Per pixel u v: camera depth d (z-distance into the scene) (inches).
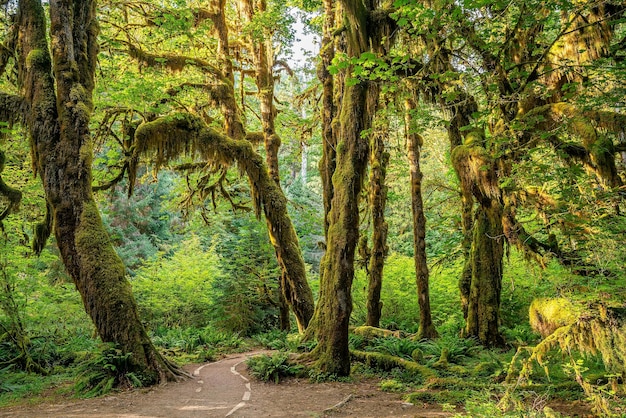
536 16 321.7
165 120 504.1
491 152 339.6
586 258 239.9
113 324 370.6
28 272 517.0
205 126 543.8
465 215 596.1
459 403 276.1
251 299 807.1
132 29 618.2
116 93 517.0
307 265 1136.2
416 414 252.8
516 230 362.9
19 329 457.4
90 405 295.9
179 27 539.2
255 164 580.7
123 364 358.0
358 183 385.4
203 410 276.7
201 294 820.6
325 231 569.0
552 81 353.1
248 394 320.8
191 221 1021.8
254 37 642.8
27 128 438.9
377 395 309.3
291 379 364.5
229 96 644.7
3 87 550.9
